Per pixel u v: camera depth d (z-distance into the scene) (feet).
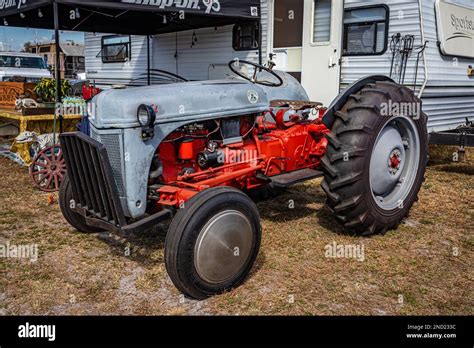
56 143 18.01
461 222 13.76
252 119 11.86
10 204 15.60
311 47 22.63
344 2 21.06
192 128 10.64
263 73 15.81
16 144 18.79
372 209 11.86
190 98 10.28
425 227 13.33
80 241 12.38
